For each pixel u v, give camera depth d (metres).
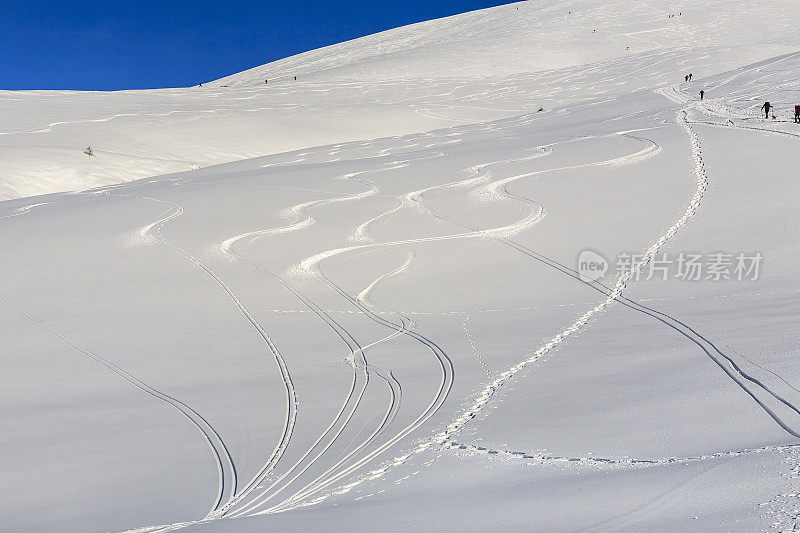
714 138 28.88
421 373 12.09
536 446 8.32
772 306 12.88
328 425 10.27
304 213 24.67
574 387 10.37
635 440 8.03
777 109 34.53
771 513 5.38
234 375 12.99
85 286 18.75
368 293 17.30
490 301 16.06
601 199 22.91
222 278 18.89
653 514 5.79
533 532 5.84
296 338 14.80
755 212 19.25
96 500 8.47
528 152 31.83
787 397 8.68
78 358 14.46
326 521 6.80
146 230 23.48
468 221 22.48
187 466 9.34
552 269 17.66
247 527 6.98
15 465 9.69
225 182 30.84
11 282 19.22
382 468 8.48
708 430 8.02
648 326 13.01
